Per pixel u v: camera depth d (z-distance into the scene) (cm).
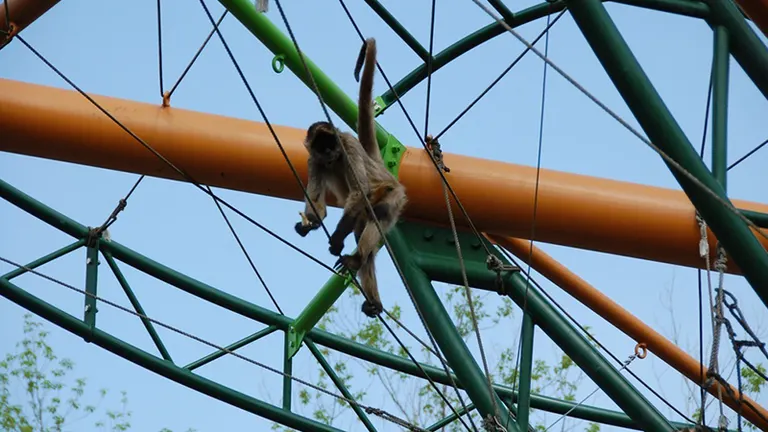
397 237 1645
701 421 1548
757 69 1517
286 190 1627
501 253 1672
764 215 1620
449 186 1570
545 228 1656
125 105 1600
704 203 1368
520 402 1558
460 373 1547
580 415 1969
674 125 1349
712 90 1488
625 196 1652
